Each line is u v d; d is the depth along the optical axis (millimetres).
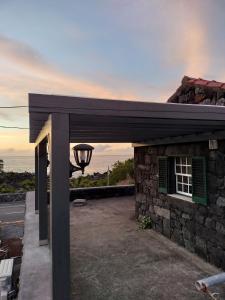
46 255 4535
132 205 9664
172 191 6004
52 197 2357
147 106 2686
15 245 9344
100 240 6004
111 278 4211
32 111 2289
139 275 4289
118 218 7875
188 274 4281
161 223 6359
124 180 15625
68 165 2395
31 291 3369
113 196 11281
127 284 4008
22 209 14812
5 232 10945
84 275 4328
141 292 3770
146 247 5516
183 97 5723
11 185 20609
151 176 6863
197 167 4891
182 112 2869
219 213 4395
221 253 4363
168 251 5270
